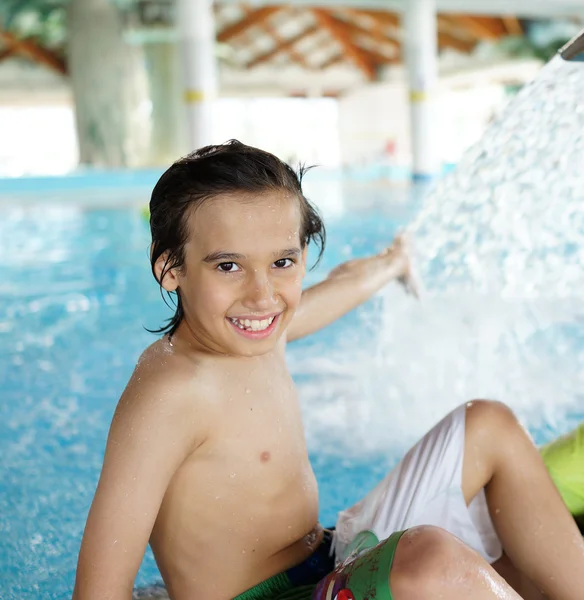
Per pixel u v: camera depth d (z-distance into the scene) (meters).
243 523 1.16
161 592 1.43
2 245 6.61
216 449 1.13
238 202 1.05
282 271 1.09
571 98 1.80
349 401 2.40
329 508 1.84
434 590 0.98
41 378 2.90
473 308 2.46
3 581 1.56
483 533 1.33
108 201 9.84
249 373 1.17
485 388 2.31
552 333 2.55
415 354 2.58
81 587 1.05
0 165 21.52
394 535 1.05
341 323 3.24
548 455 1.47
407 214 7.58
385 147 21.61
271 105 23.48
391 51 20.42
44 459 2.17
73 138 22.84
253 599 1.17
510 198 1.97
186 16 10.67
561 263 2.12
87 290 4.62
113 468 1.05
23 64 18.11
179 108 13.53
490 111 19.86
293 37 19.31
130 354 3.21
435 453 1.25
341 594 1.05
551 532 1.21
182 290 1.11
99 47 13.36
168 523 1.15
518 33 17.86
